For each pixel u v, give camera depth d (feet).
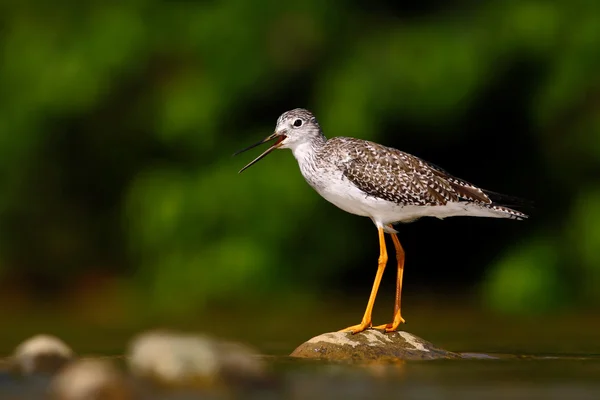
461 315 54.13
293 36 58.13
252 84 58.39
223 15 58.44
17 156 61.21
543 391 26.37
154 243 57.47
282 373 28.96
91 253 64.85
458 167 63.52
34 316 55.62
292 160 56.90
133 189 58.18
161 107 59.00
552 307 56.59
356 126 55.57
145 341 27.07
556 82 56.44
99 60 58.90
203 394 25.49
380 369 29.89
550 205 61.57
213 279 56.44
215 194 56.75
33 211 63.87
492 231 63.05
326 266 59.16
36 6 61.46
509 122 61.21
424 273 63.62
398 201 34.47
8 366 30.73
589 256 56.54
